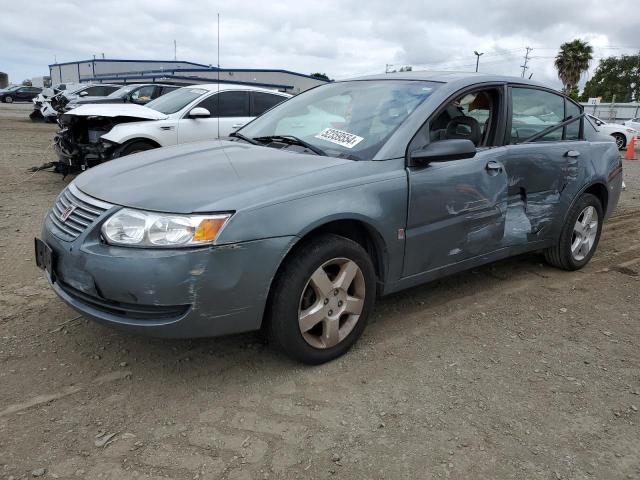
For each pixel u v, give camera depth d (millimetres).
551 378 3031
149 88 13938
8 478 2127
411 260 3332
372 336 3424
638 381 3043
